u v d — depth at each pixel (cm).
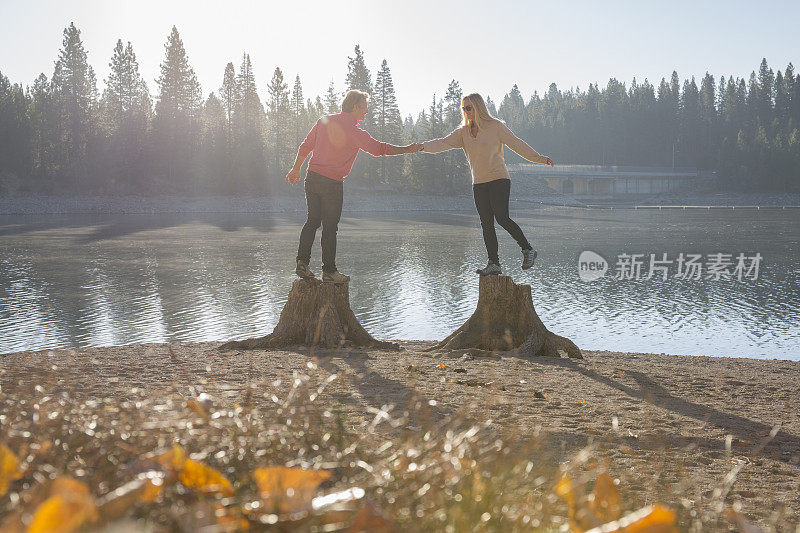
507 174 717
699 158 19975
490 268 729
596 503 132
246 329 2042
